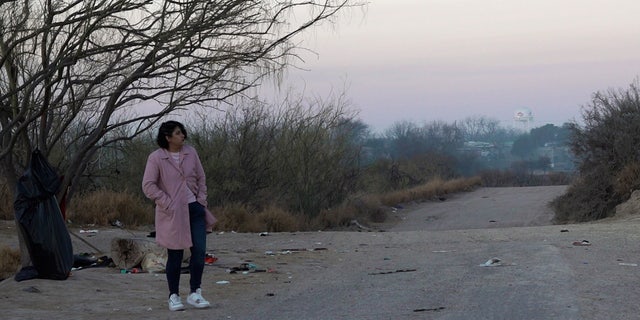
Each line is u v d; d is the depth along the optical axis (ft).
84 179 74.08
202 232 28.78
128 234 60.03
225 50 34.27
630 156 92.68
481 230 61.62
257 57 34.71
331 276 37.60
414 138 286.46
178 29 33.40
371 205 112.47
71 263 35.09
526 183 228.84
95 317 27.25
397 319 25.40
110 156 74.64
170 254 28.63
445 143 288.92
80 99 34.37
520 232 57.93
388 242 55.42
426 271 37.58
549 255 40.57
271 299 30.96
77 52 33.55
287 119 96.94
